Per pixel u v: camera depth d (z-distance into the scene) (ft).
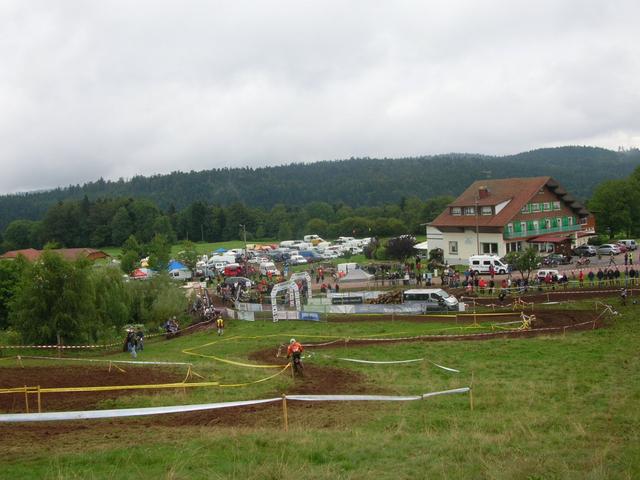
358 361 112.06
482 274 248.73
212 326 183.11
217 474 47.91
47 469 49.06
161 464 50.96
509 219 290.15
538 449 56.13
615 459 52.26
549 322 149.18
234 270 324.60
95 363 106.11
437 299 172.96
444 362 110.01
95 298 166.61
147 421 67.77
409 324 158.61
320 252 404.36
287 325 171.63
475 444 57.67
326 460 53.47
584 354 111.34
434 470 49.47
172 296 193.57
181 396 79.05
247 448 55.83
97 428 63.87
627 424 65.72
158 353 136.05
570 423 66.80
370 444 57.93
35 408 72.13
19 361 104.17
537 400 80.33
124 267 357.00
